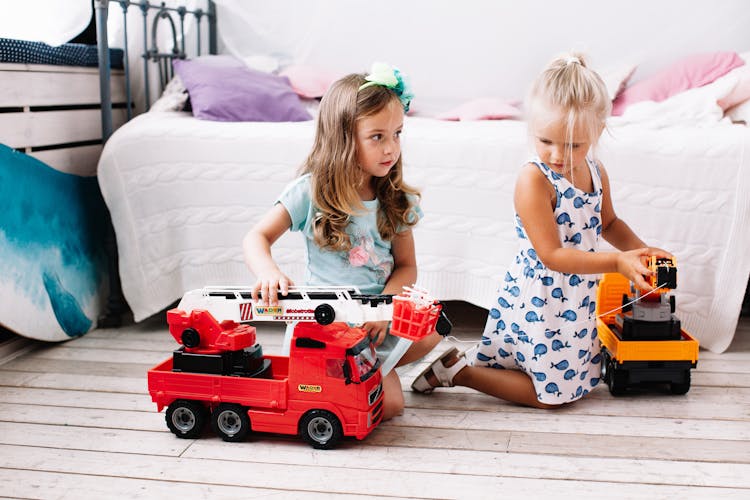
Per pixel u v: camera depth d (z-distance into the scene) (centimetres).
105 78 224
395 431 153
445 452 143
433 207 210
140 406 166
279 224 153
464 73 283
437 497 127
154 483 132
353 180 151
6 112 203
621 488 129
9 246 194
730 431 152
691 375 184
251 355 149
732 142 195
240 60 281
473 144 206
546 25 275
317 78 271
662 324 166
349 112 147
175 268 221
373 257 160
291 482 132
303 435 145
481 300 212
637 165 200
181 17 270
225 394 146
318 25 288
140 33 261
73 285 219
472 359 173
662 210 201
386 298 135
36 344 210
